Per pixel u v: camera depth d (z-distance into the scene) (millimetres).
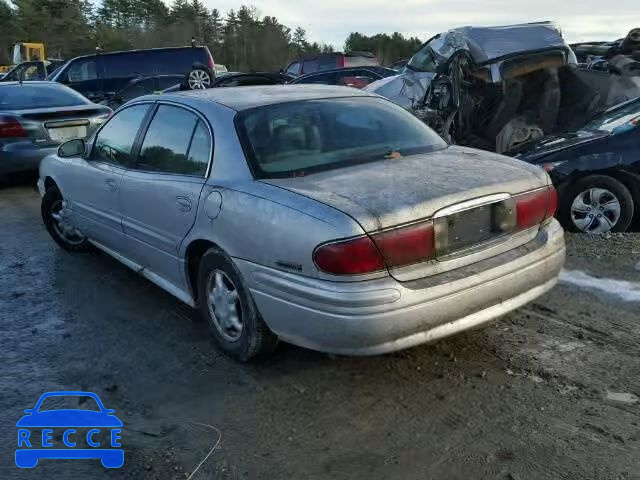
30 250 6234
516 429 3047
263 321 3494
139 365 3811
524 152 6379
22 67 20703
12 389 3557
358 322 2971
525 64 8383
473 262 3299
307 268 3059
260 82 14852
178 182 3959
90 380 3646
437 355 3777
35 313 4641
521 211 3492
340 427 3125
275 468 2836
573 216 6078
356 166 3633
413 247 3062
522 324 4148
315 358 3807
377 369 3648
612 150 5914
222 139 3770
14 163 8516
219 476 2793
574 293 4621
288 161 3615
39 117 8633
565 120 8562
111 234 4957
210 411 3305
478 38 8898
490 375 3535
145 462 2898
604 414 3141
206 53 17047
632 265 5145
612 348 3795
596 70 8742
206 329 4273
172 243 4062
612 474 2719
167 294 4945
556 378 3480
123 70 16734
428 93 9000
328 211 3025
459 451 2906
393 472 2783
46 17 68875
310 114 3975
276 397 3410
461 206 3211
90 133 9086
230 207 3484
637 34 9922
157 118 4445
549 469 2762
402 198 3117
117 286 5160
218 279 3775
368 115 4172
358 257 2938
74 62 16453
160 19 73000
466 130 8672
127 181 4496
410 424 3123
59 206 6016
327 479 2752
